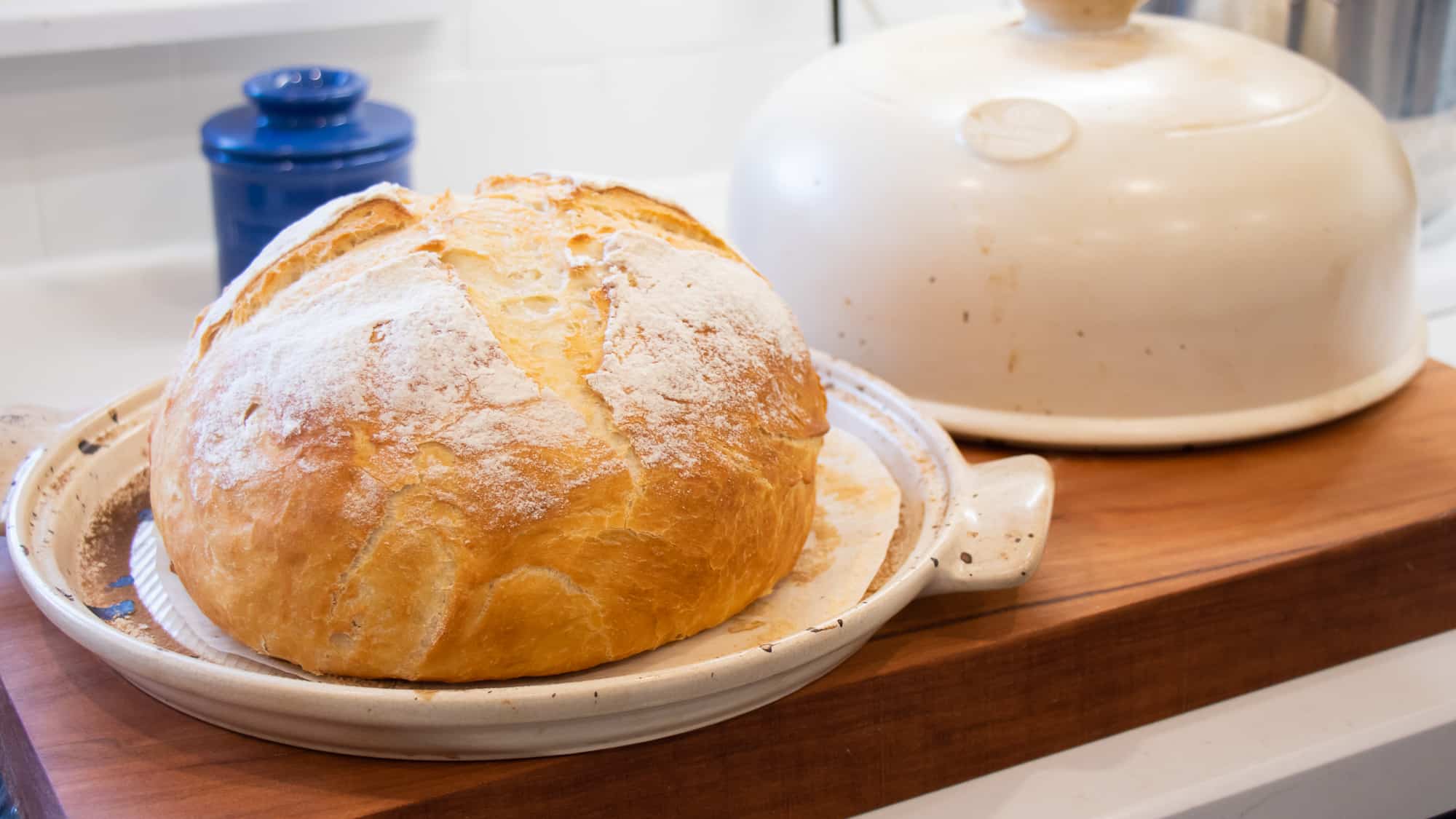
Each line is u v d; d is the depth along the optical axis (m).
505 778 0.76
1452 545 0.90
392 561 0.76
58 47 1.08
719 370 0.80
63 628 0.77
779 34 1.32
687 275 0.82
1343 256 0.93
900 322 0.94
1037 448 0.95
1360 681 0.89
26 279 1.15
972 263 0.92
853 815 0.82
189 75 1.16
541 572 0.76
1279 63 0.97
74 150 1.15
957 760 0.83
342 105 1.07
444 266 0.80
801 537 0.83
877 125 0.95
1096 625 0.84
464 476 0.76
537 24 1.24
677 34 1.28
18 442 0.90
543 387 0.78
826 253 0.95
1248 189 0.91
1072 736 0.85
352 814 0.75
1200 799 0.83
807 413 0.83
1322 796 0.86
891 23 1.35
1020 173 0.92
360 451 0.76
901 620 0.84
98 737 0.77
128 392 0.90
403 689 0.75
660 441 0.78
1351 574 0.88
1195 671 0.87
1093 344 0.92
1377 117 0.97
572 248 0.81
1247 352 0.93
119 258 1.18
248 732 0.77
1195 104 0.93
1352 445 0.95
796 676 0.78
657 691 0.75
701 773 0.79
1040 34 0.98
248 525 0.77
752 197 0.99
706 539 0.79
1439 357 1.08
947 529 0.83
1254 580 0.86
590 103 1.28
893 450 0.91
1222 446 0.95
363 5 1.16
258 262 0.82
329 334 0.78
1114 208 0.91
